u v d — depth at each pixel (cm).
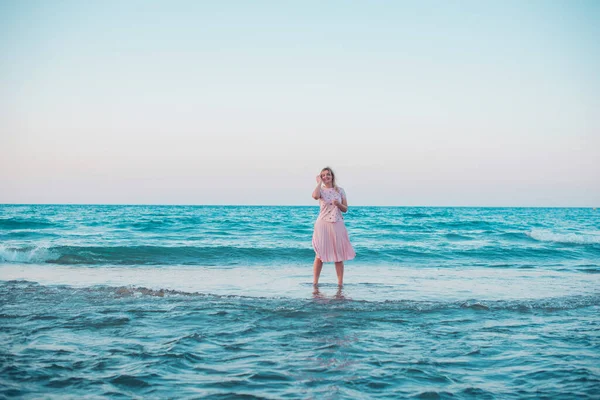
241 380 298
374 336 416
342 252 730
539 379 310
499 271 991
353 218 3966
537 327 461
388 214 5259
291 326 447
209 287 715
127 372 308
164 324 447
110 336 402
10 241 1591
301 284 755
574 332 441
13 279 784
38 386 281
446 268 1041
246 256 1177
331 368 324
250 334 414
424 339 409
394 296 645
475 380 307
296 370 320
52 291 619
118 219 3180
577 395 282
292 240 1786
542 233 1958
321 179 735
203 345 377
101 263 1052
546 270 1016
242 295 638
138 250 1168
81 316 474
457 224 3000
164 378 299
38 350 355
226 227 2469
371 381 300
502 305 565
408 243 1742
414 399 272
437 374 316
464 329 448
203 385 289
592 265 1132
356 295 647
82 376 300
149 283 753
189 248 1183
